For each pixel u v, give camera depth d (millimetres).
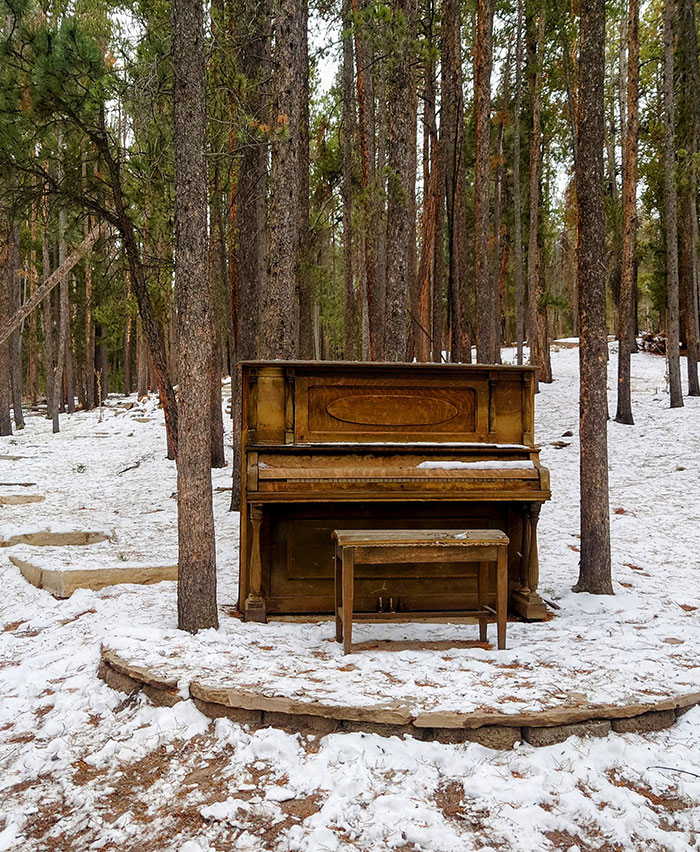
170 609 5949
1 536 8461
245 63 10797
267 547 5895
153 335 8367
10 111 7949
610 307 46406
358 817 3061
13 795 3383
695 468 13148
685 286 25500
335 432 5809
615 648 4926
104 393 36906
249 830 3012
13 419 30812
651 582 7133
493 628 5711
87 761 3639
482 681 4121
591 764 3469
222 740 3670
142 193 8578
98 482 15016
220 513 11109
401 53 9898
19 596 6805
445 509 6094
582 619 5918
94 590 6723
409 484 5469
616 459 14664
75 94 7754
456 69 16672
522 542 6078
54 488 14227
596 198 6559
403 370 5883
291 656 4641
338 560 5168
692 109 19172
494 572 6117
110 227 10469
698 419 16828
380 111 17922
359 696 3812
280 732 3664
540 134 25906
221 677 4070
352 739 3574
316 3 15234
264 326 9133
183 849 2900
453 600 5980
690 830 3055
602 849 2947
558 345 37438
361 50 15406
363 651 4895
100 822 3139
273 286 8945
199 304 5258
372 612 5320
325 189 20781
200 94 5285
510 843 2941
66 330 31953
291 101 8820
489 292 16031
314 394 5805
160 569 7031
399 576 5918
